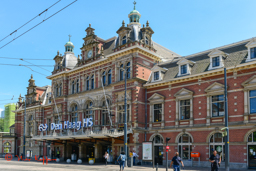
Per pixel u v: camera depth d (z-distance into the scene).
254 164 27.84
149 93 38.75
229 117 30.27
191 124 33.38
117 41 42.50
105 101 42.62
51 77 53.31
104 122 42.31
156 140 37.12
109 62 42.78
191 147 33.34
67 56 52.62
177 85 35.81
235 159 29.14
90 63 45.09
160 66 40.62
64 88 50.25
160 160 36.06
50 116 57.47
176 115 35.06
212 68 32.47
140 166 32.66
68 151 48.47
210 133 31.47
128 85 38.78
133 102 37.69
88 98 45.25
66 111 49.28
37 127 60.91
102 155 41.78
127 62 40.00
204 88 33.00
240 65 29.66
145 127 38.16
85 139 43.47
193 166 32.22
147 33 41.41
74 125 42.25
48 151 56.44
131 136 36.97
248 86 29.12
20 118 70.25
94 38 46.56
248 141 28.62
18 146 65.19
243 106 29.34
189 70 34.97
